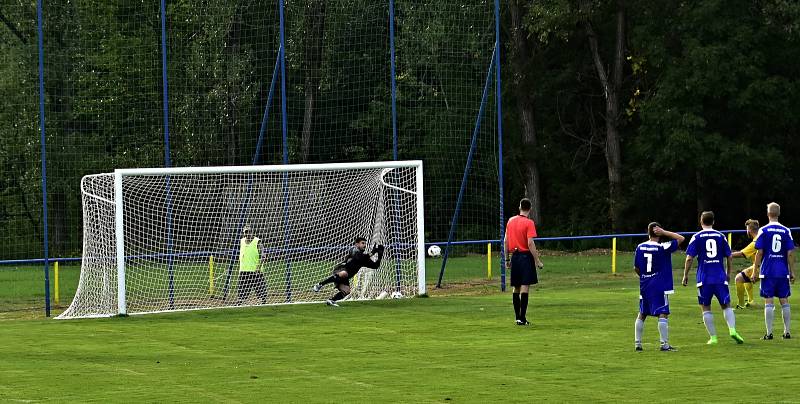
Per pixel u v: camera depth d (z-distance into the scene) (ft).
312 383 83.46
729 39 273.95
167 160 156.15
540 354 96.94
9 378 87.15
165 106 155.94
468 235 279.49
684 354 95.76
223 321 128.16
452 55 263.29
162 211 167.22
